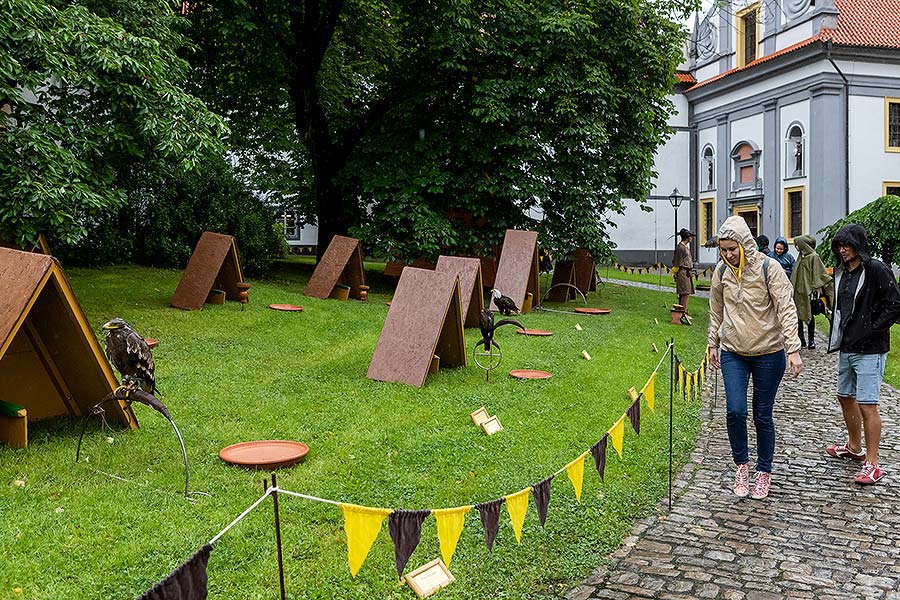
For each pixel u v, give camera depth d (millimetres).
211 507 4996
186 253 17109
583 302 17953
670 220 38750
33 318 6301
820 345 13680
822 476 6426
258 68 18250
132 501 5020
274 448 6188
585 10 17484
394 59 20453
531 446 6590
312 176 21594
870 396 6191
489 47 17062
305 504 5098
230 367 8969
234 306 12969
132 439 6285
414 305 8906
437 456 6211
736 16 35562
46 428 6477
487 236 18016
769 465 5922
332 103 21031
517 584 4348
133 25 10891
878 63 30625
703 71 38188
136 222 16734
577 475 4219
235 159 24000
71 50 9469
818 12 30531
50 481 5332
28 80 8797
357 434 6652
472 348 10789
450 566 4434
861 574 4609
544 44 17312
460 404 7781
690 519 5473
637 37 17609
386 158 18406
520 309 15070
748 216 35250
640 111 17844
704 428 7863
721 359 6016
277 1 16984
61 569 4109
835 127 30312
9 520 4633
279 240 23031
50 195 8648
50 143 9102
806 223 31312
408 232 17844
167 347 9766
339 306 14102
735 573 4609
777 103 32875
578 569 4586
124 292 13391
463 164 17797
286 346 10359
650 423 7605
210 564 4242
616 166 18125
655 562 4754
